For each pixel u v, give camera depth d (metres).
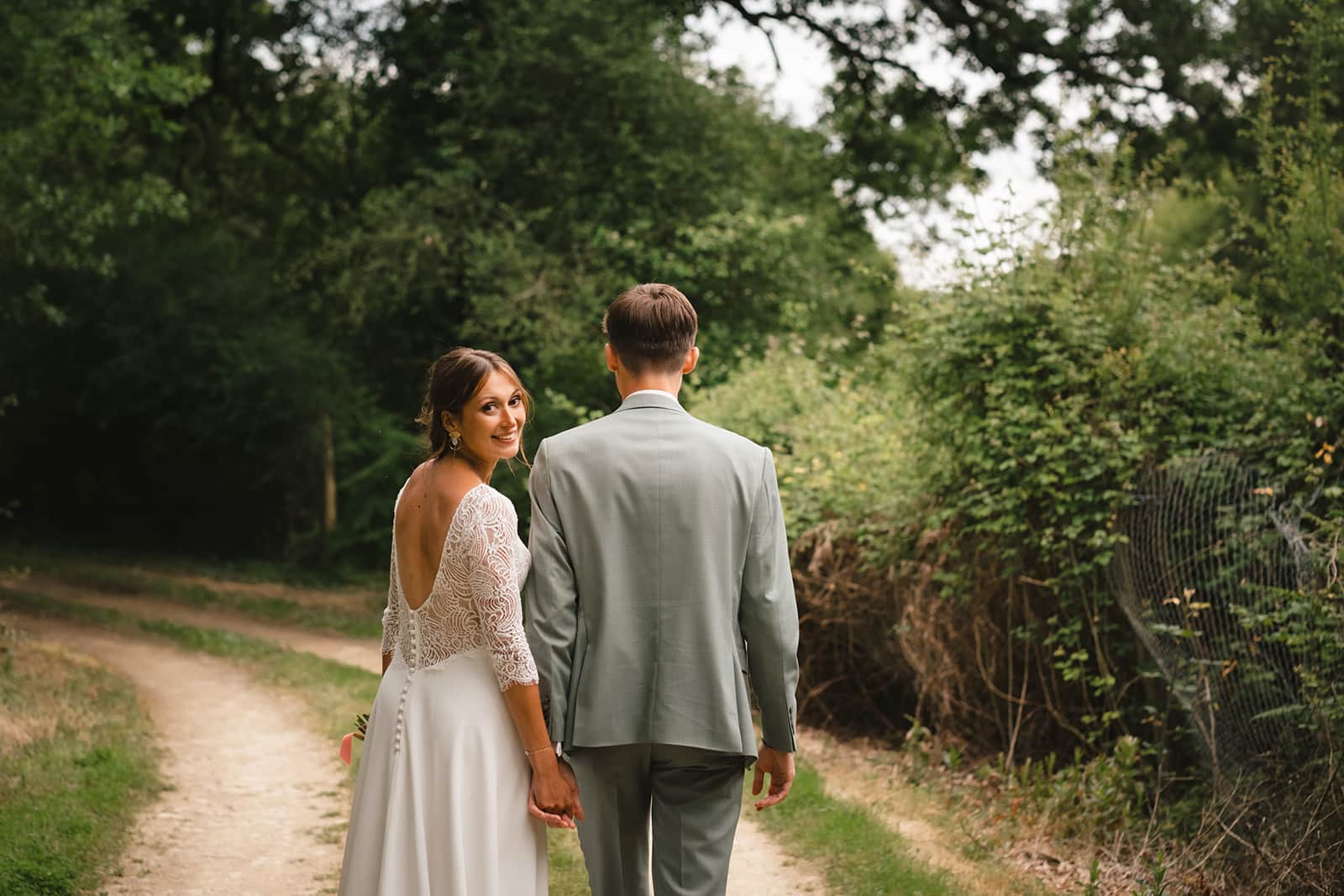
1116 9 13.80
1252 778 5.05
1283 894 4.24
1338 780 4.45
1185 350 6.29
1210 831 4.83
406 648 2.51
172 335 19.25
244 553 21.73
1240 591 5.45
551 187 15.11
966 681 6.99
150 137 19.48
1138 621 5.79
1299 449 5.54
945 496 6.98
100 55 11.16
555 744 2.35
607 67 14.82
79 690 7.98
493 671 2.42
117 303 19.06
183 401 19.89
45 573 17.48
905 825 5.36
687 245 14.75
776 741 2.45
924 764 6.72
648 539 2.37
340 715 7.71
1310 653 4.96
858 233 18.20
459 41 16.12
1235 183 11.70
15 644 9.24
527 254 14.74
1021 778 6.05
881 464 7.97
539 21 14.85
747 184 16.09
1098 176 6.68
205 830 5.08
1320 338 6.02
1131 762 5.51
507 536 2.37
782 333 15.09
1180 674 5.54
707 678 2.34
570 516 2.40
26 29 10.53
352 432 19.56
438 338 16.91
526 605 2.40
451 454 2.49
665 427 2.44
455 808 2.35
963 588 6.73
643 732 2.33
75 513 23.03
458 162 15.26
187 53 19.47
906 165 18.09
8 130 10.87
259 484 20.58
